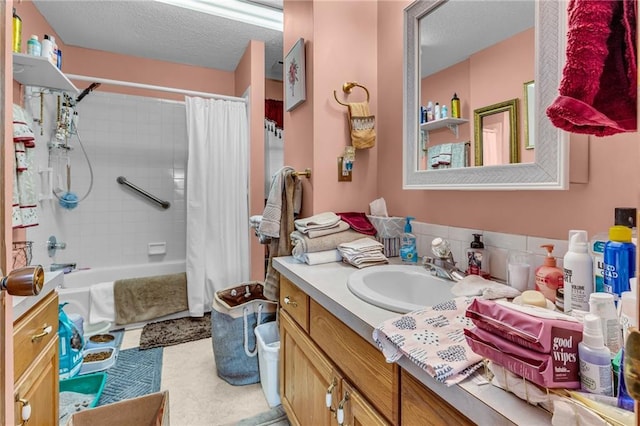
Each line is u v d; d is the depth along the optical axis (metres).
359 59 1.59
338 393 0.90
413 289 1.12
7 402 0.52
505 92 0.95
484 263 1.04
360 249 1.26
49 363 1.08
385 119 1.58
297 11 1.69
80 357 1.86
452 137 1.15
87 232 2.95
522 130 0.90
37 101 2.24
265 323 1.83
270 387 1.57
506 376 0.46
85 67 2.94
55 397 1.14
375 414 0.73
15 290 0.49
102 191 3.01
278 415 1.53
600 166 0.77
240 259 3.01
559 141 0.79
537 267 0.90
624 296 0.46
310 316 1.10
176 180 3.32
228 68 3.46
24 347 0.91
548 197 0.88
